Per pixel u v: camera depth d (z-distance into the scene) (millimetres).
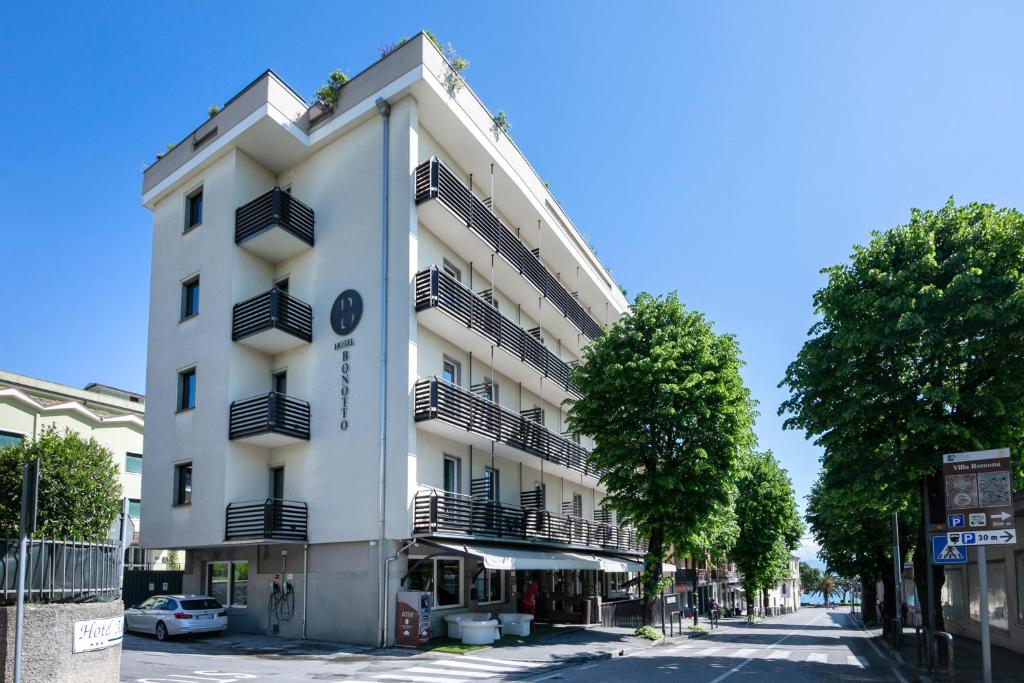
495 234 26297
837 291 18859
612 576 41344
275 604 22453
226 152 25281
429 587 22406
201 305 24891
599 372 27859
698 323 27734
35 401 32344
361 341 22438
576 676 15617
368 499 21094
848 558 48281
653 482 25625
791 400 20125
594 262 39250
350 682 14023
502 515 24453
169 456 24656
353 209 23688
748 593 55156
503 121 27406
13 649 9148
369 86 23719
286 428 22188
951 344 16875
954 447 16781
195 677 14266
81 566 10922
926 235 18109
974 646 24391
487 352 26422
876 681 15375
